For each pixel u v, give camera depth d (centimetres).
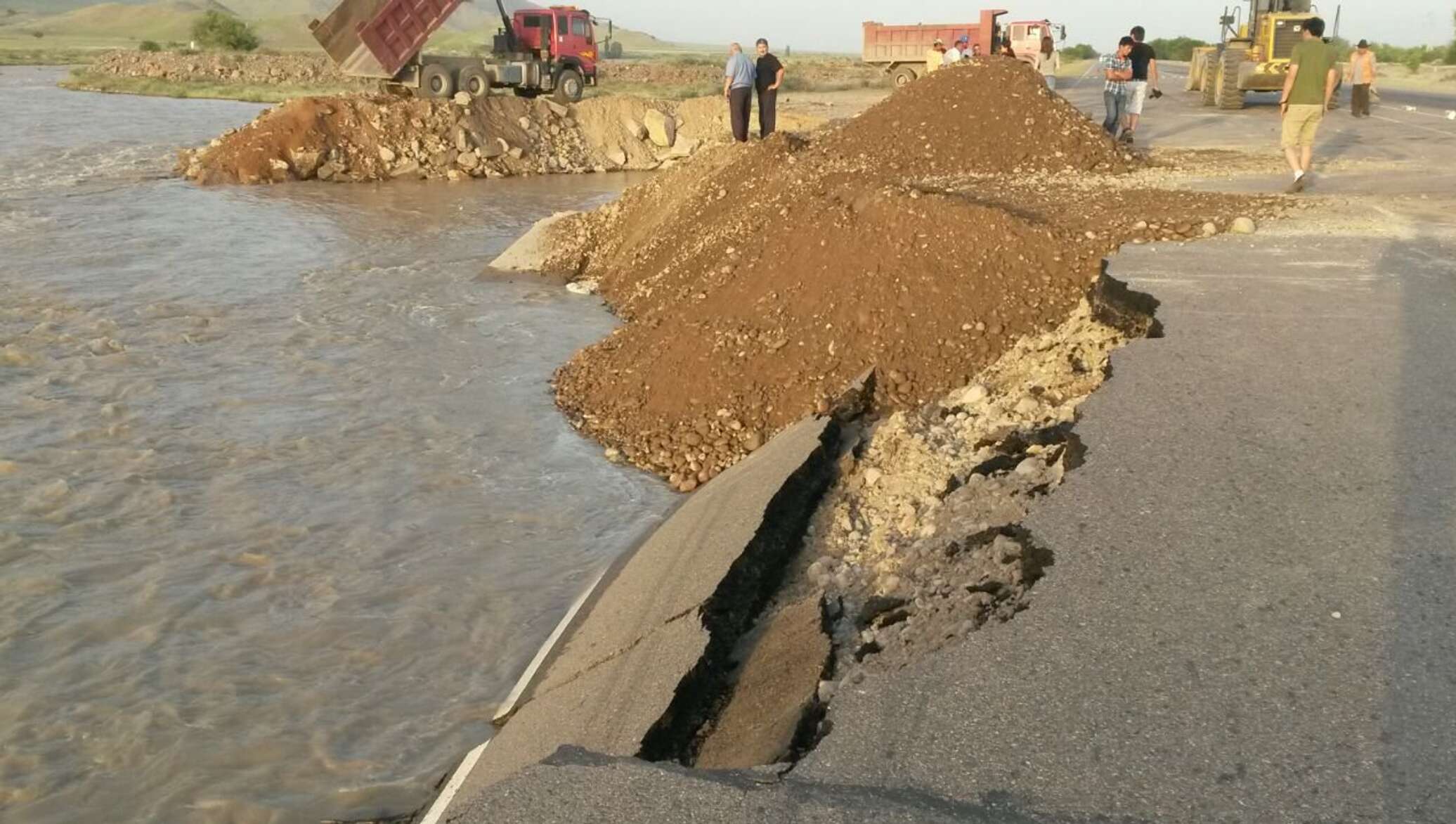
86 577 635
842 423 762
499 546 683
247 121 3641
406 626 585
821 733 370
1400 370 616
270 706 513
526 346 1126
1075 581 427
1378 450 518
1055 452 560
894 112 1460
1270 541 443
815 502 619
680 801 330
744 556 534
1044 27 3950
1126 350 666
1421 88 3797
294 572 645
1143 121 2248
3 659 547
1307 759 321
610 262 1442
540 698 497
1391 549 431
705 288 1002
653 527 707
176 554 664
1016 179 1288
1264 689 353
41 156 2622
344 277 1442
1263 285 781
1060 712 352
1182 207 1032
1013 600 423
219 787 455
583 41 3105
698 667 456
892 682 382
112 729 493
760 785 334
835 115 3359
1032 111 1420
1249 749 327
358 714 507
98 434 861
